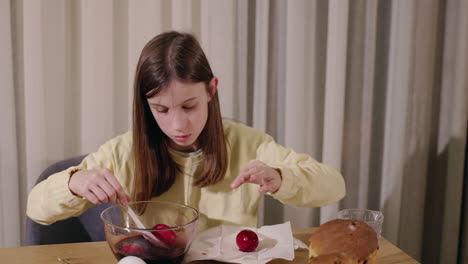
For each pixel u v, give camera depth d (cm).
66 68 135
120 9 135
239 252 77
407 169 160
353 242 65
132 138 107
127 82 139
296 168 101
